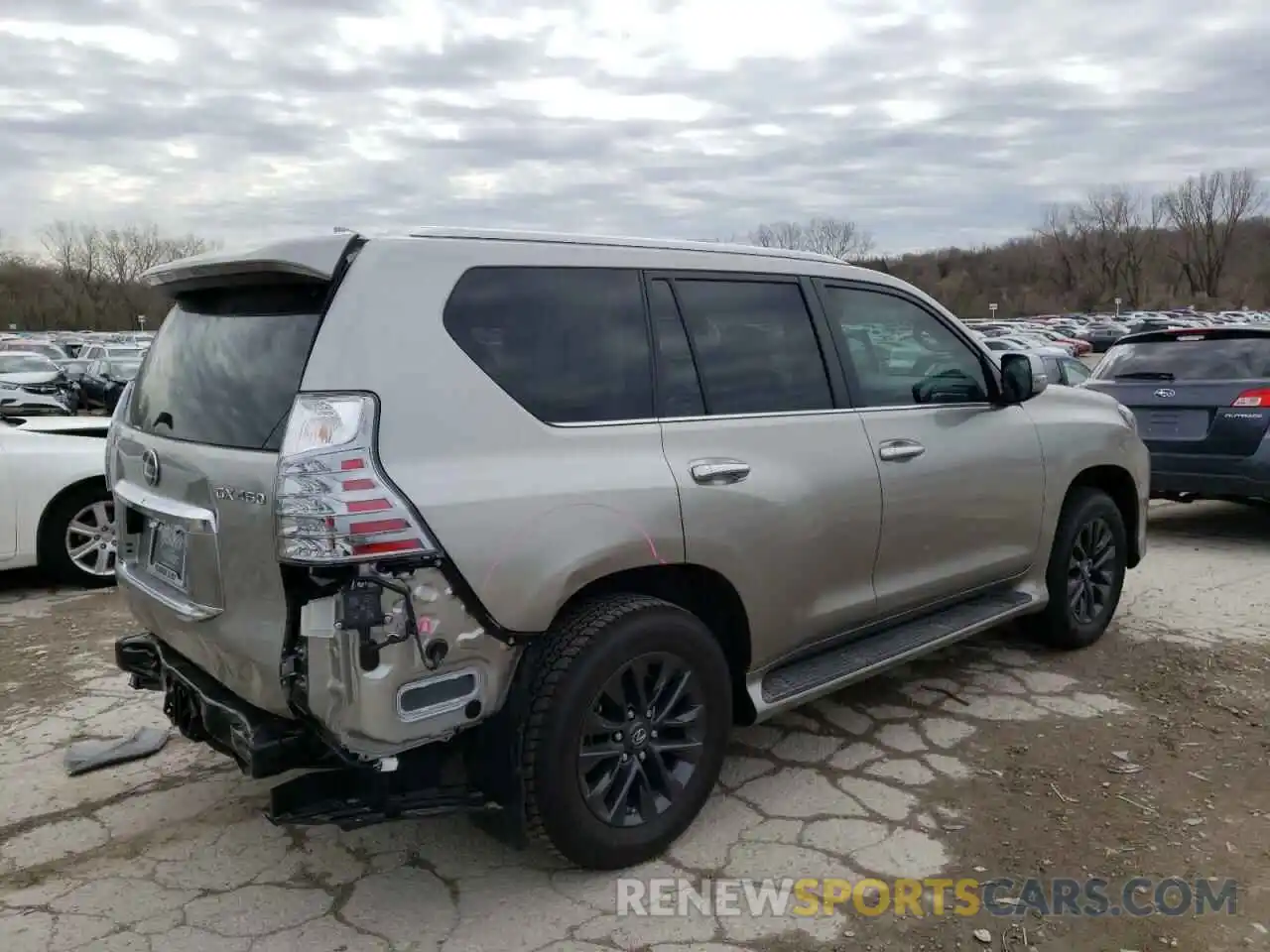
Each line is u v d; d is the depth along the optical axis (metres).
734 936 2.72
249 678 2.64
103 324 86.62
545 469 2.77
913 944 2.69
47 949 2.68
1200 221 102.06
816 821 3.33
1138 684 4.51
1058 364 12.19
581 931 2.75
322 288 2.62
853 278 3.92
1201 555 7.01
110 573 6.33
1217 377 7.04
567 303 2.99
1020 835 3.22
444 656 2.54
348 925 2.79
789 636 3.46
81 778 3.71
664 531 2.98
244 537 2.56
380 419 2.50
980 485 4.14
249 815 3.43
